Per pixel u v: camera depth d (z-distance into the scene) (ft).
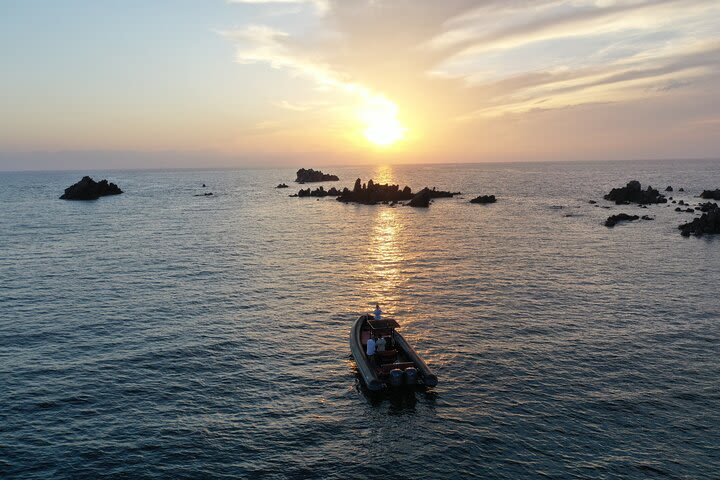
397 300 126.62
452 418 69.05
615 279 146.61
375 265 170.09
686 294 130.21
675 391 76.07
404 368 80.74
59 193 568.82
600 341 96.73
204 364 87.40
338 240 227.20
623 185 623.36
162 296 130.31
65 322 109.19
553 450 61.21
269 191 622.95
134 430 66.13
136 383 79.82
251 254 192.03
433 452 61.26
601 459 59.31
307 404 73.77
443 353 91.20
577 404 72.28
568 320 109.50
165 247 207.51
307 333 103.40
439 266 167.22
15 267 165.89
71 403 73.26
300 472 57.57
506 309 117.80
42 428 66.49
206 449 61.98
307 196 522.47
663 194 461.78
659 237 224.33
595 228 255.29
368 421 68.85
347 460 59.88
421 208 382.22
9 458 59.72
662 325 106.01
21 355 90.84
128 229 262.67
